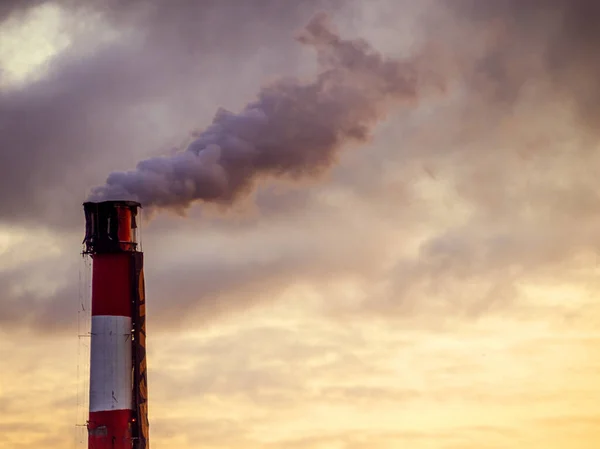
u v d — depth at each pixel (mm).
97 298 86188
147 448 86375
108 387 85188
